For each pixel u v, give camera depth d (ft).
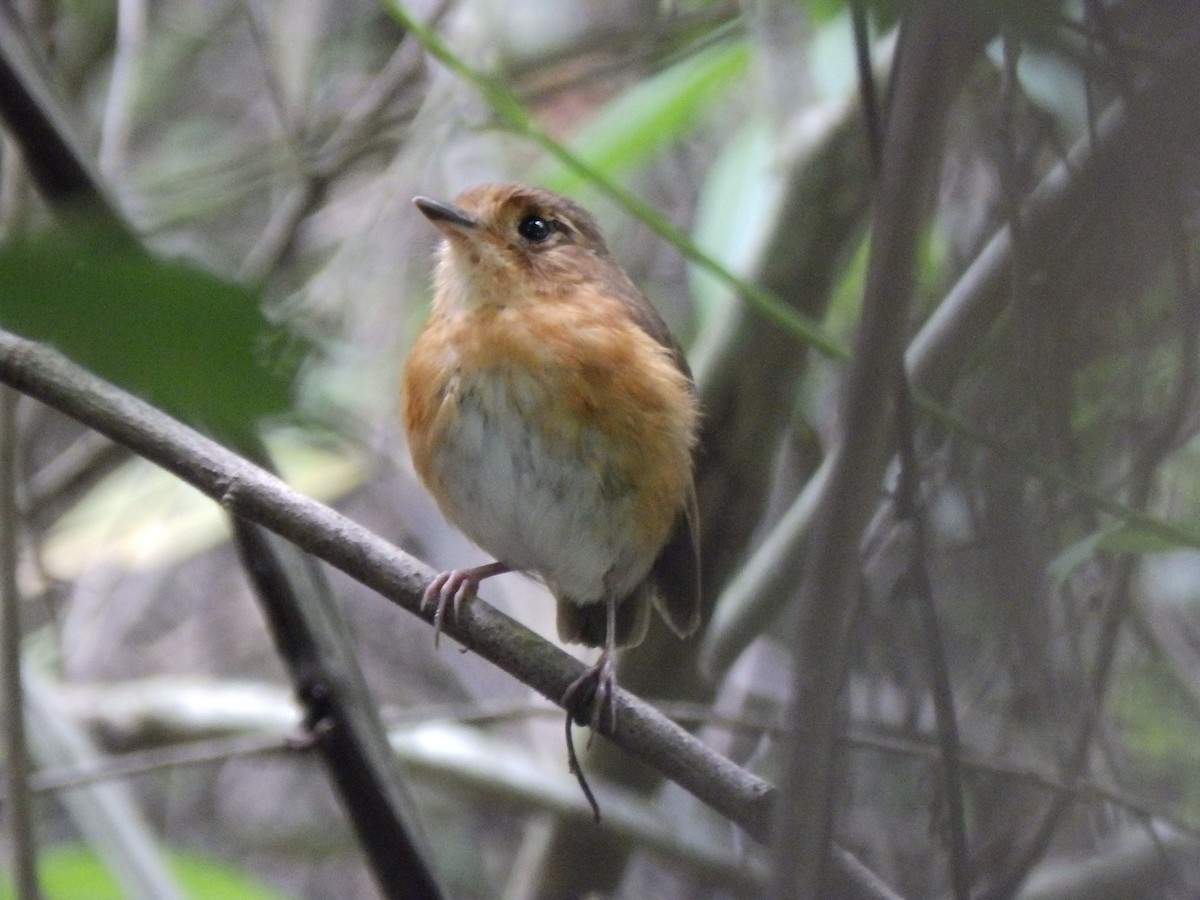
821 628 9.29
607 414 21.80
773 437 27.22
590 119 33.83
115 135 30.81
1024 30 6.72
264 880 41.01
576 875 29.96
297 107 34.27
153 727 32.07
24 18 25.30
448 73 31.60
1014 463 19.06
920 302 25.91
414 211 34.55
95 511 35.88
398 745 30.14
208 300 4.76
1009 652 20.95
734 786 16.63
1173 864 21.27
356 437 24.94
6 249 4.64
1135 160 9.82
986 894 20.11
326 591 20.56
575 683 17.76
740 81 34.24
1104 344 19.65
